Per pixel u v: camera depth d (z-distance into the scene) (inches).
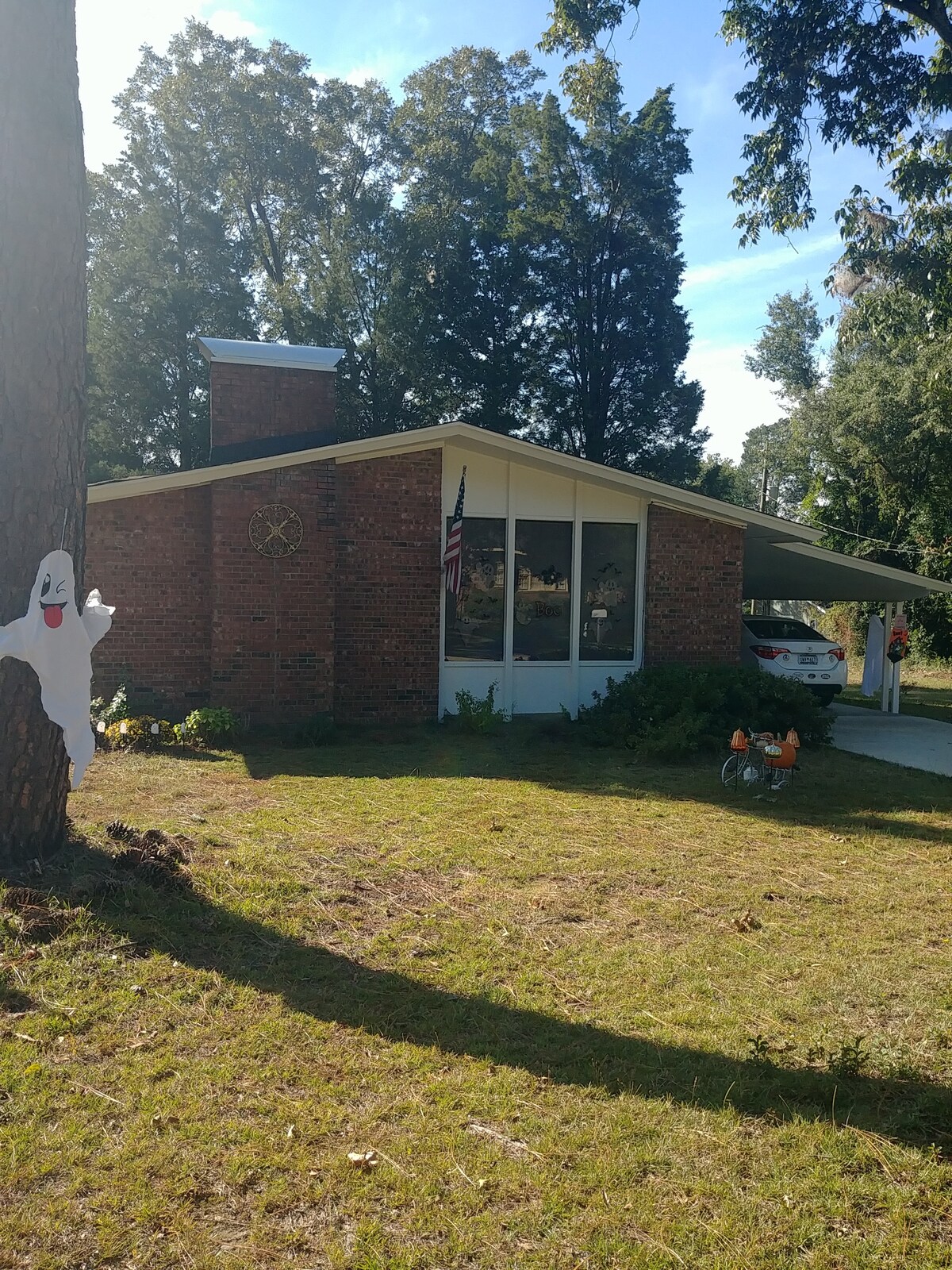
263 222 1481.3
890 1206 119.2
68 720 216.8
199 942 193.9
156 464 1322.6
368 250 1311.5
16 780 217.0
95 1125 130.3
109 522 462.6
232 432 523.5
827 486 1243.2
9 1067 143.6
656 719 452.4
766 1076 149.6
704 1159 128.0
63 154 219.8
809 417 1254.9
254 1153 125.4
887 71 561.9
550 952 200.1
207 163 1322.6
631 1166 125.3
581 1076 148.7
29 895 198.8
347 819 299.3
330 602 474.0
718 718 452.8
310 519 469.7
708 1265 107.9
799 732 470.3
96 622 227.1
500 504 520.7
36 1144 125.1
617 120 1264.8
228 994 171.9
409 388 1306.6
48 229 217.5
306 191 1443.2
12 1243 107.5
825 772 412.5
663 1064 152.8
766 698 471.5
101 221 1306.6
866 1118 138.1
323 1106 137.3
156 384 1236.5
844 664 591.5
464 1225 113.3
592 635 536.4
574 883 246.2
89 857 229.6
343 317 1305.4
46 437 218.7
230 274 1317.7
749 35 566.6
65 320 221.8
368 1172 122.8
